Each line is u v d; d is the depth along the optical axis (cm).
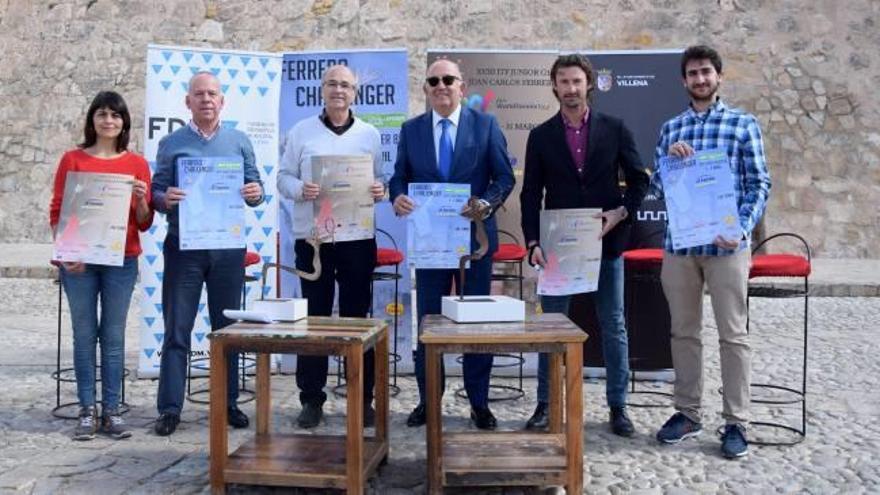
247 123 573
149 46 555
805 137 1106
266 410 390
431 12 1159
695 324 419
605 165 430
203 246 424
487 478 337
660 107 556
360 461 334
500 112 574
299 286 579
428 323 359
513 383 559
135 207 435
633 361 551
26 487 353
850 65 1113
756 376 561
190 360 534
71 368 558
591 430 442
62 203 417
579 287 417
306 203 450
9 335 703
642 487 356
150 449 407
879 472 373
